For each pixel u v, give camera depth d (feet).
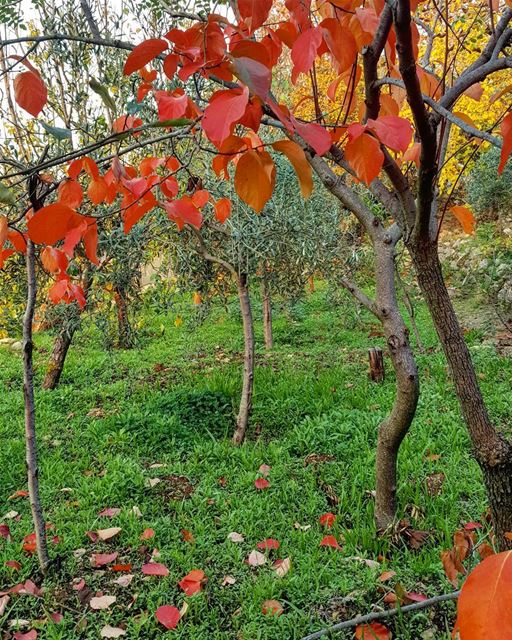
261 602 7.53
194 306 18.61
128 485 11.22
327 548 8.77
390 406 15.44
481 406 5.65
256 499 10.40
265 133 12.86
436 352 20.70
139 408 16.08
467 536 5.41
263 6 2.76
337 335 25.26
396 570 8.07
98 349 24.27
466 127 3.10
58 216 2.84
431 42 6.95
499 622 1.62
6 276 15.12
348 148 2.71
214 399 15.44
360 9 3.79
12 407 16.99
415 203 5.19
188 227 13.29
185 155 11.34
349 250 18.38
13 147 13.29
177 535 9.36
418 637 6.79
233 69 2.03
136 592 8.07
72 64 13.85
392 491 8.98
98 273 14.11
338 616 7.27
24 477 12.17
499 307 25.81
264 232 14.08
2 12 3.72
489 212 36.04
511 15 4.41
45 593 7.97
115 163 3.20
